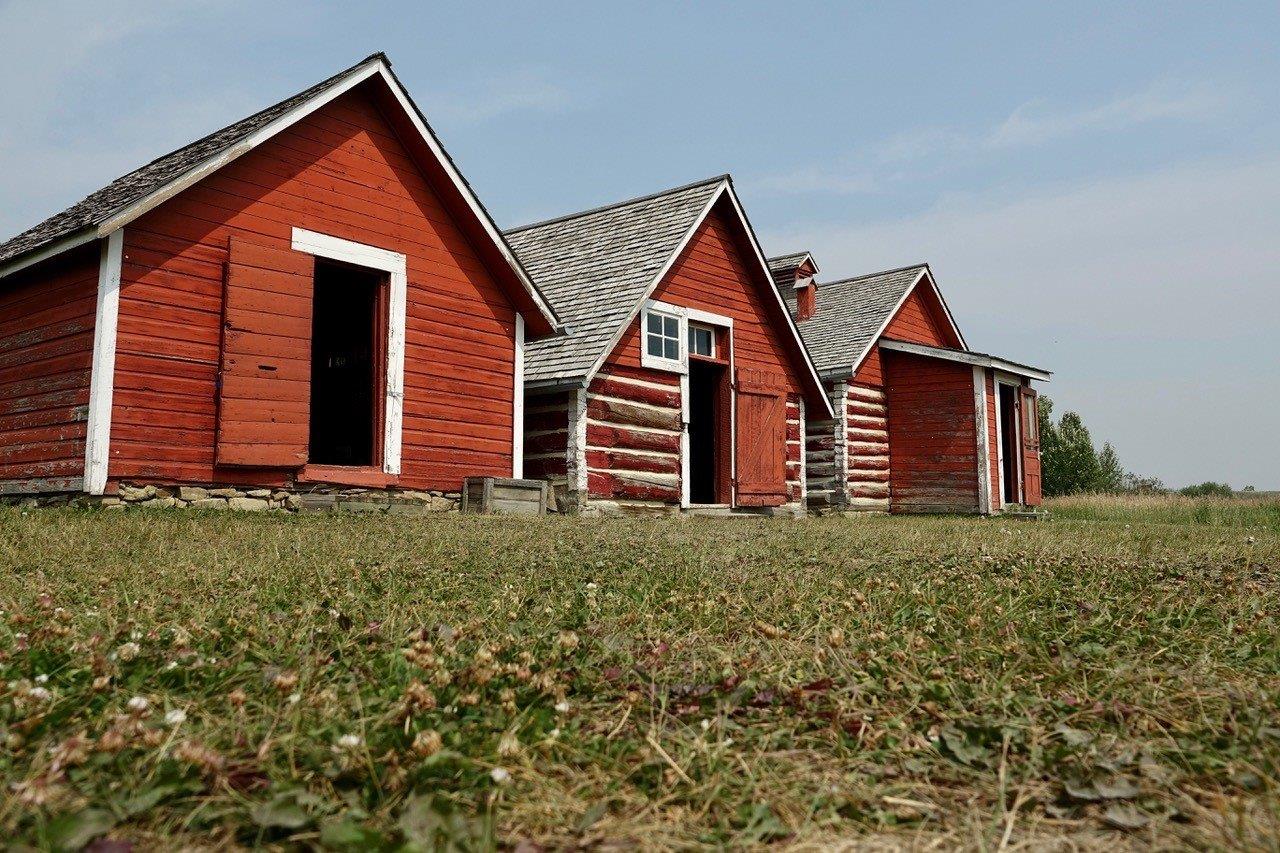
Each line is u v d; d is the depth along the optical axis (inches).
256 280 397.7
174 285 375.2
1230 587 207.8
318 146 424.8
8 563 205.9
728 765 94.6
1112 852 80.0
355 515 376.5
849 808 87.8
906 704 116.6
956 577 213.3
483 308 491.8
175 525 290.7
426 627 143.4
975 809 88.4
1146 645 151.1
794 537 325.4
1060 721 111.1
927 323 924.6
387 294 450.3
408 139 456.8
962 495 783.7
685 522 427.5
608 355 546.9
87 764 84.7
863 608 170.1
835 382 784.3
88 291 363.9
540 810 83.7
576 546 267.4
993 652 140.4
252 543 257.0
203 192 385.1
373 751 91.7
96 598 162.2
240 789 83.5
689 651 138.9
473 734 99.2
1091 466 1354.6
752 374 649.0
